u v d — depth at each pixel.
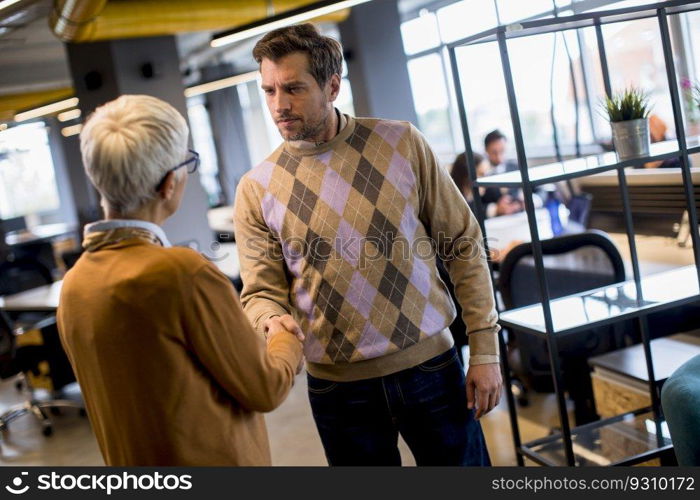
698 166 3.94
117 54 7.92
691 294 2.24
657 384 2.56
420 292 1.88
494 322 1.95
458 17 9.71
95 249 1.43
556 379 2.17
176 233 8.26
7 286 6.45
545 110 7.21
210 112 14.73
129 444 1.44
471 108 9.88
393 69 8.58
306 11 5.78
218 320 1.39
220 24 7.36
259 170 1.93
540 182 2.11
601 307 2.30
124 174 1.37
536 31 2.21
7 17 7.25
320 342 1.89
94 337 1.40
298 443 3.94
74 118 12.98
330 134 1.87
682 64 6.01
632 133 2.20
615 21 2.27
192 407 1.41
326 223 1.84
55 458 4.36
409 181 1.88
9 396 5.96
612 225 4.30
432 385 1.91
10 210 16.72
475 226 1.99
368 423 1.92
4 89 13.07
